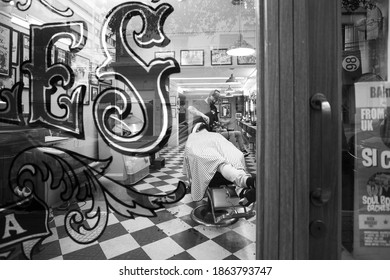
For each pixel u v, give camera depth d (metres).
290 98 0.64
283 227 0.66
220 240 1.98
